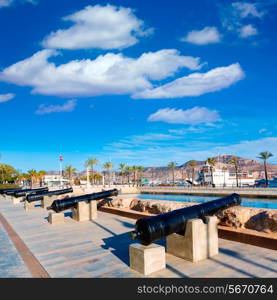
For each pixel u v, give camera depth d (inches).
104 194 456.8
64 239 300.0
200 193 1617.9
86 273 191.3
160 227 188.7
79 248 258.7
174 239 217.9
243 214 274.2
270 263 195.6
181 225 203.8
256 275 176.6
